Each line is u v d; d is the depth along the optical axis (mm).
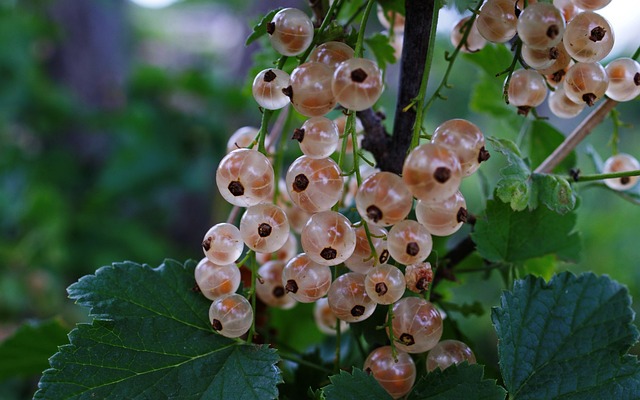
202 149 813
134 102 853
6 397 643
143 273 237
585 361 229
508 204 251
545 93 235
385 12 266
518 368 229
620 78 235
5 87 882
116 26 1126
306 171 215
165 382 223
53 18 1063
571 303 234
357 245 223
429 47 218
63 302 761
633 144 1068
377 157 254
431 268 230
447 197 208
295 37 225
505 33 226
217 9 1799
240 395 221
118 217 891
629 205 929
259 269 251
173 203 947
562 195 238
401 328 222
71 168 954
